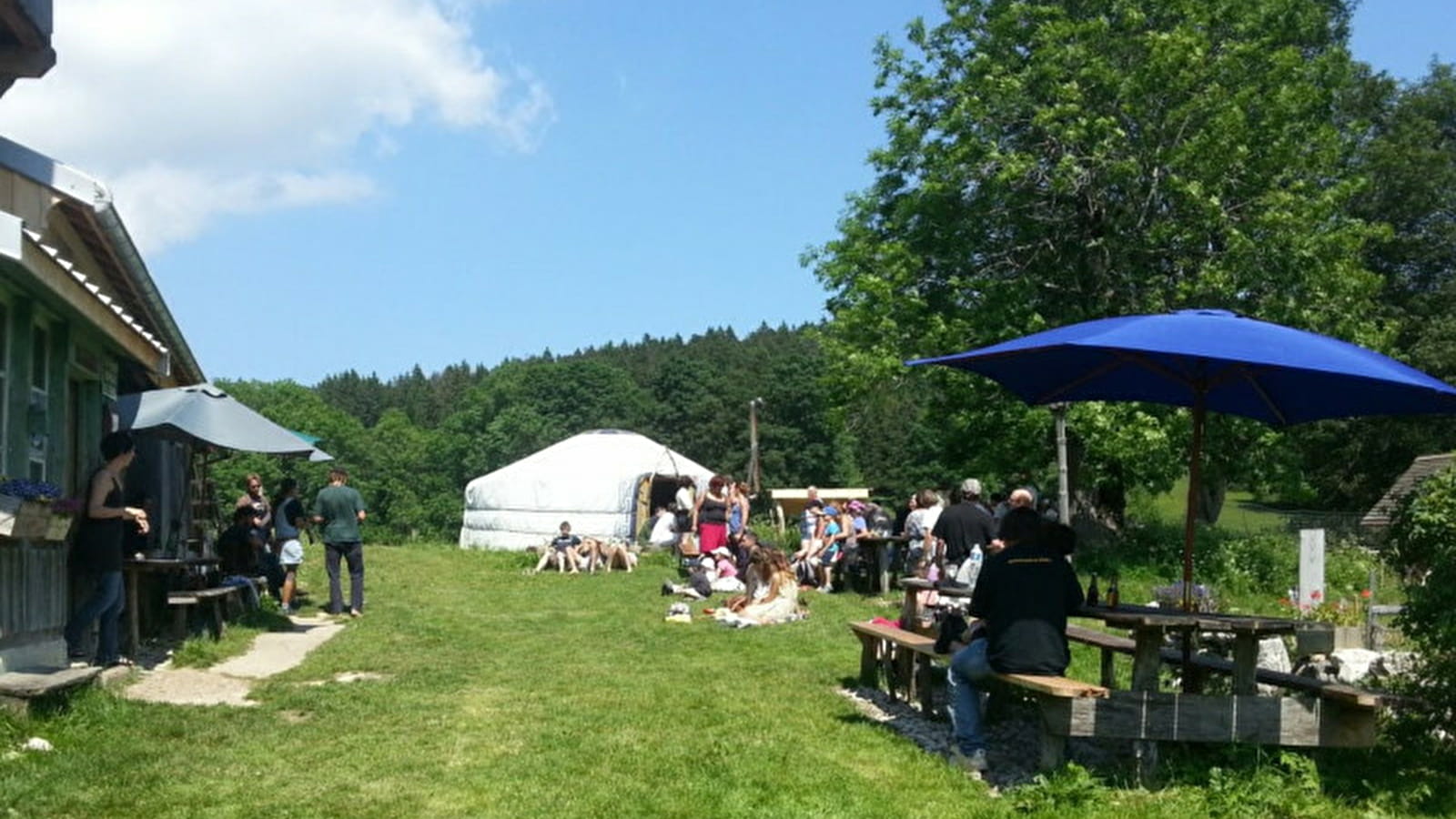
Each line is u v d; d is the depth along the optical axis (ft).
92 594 32.71
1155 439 78.95
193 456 54.54
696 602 58.34
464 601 59.52
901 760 24.71
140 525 32.40
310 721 27.45
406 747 24.48
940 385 90.99
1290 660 35.12
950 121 88.33
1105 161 82.94
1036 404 30.22
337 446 297.94
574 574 76.13
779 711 29.53
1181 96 86.02
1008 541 25.00
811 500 66.95
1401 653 33.81
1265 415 28.63
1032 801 21.27
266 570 54.39
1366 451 139.33
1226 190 86.63
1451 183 136.46
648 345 465.06
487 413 314.76
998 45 91.09
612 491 107.14
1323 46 104.32
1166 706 22.91
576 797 20.80
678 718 28.17
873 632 32.35
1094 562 76.33
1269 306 83.46
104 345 37.68
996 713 30.19
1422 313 135.85
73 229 34.58
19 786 20.06
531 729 26.55
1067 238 89.66
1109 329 23.52
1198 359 26.08
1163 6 89.35
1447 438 134.21
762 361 302.25
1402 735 26.45
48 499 26.40
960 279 88.48
